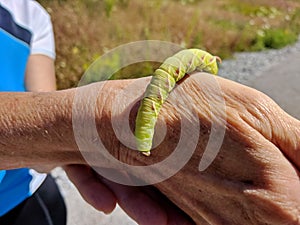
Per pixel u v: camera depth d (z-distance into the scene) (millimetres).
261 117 183
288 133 183
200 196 197
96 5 1690
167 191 212
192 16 2068
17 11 392
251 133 178
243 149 179
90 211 731
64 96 206
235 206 188
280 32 2086
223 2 2592
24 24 394
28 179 366
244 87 188
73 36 1468
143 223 233
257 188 177
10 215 364
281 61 1765
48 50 416
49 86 405
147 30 1658
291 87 1481
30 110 208
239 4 2594
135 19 1773
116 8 1812
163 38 1714
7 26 377
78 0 1678
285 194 175
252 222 185
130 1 1872
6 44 370
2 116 209
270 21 2350
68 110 201
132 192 239
